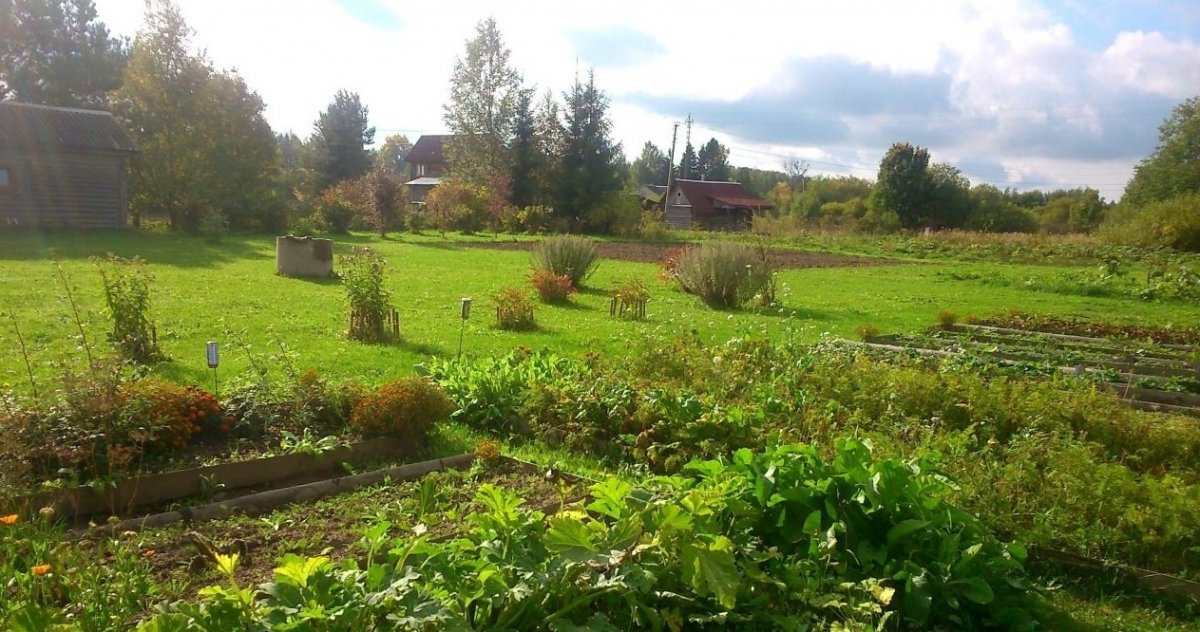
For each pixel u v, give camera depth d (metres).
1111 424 6.64
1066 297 20.97
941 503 4.04
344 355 9.25
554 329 12.10
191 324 10.78
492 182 44.84
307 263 17.25
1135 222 36.06
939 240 38.19
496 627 2.79
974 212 56.91
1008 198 64.19
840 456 4.12
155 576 3.66
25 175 25.84
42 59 42.34
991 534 4.17
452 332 11.33
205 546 3.81
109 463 4.57
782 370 8.00
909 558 3.82
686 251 17.81
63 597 3.33
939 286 22.48
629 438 5.90
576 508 4.14
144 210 31.81
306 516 4.53
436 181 64.94
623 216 44.91
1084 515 4.75
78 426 4.68
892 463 3.99
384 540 3.55
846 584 3.56
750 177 110.44
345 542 4.20
